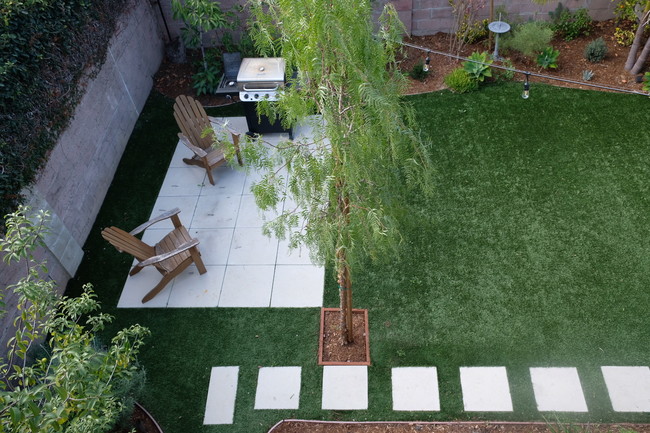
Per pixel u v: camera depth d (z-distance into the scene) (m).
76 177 7.18
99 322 4.26
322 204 4.13
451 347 5.95
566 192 7.40
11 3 6.33
